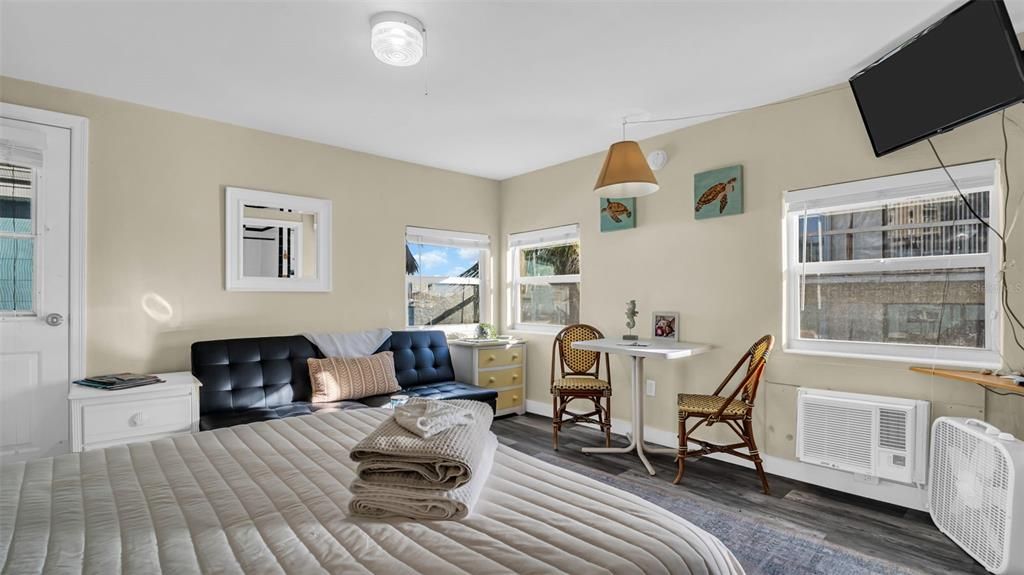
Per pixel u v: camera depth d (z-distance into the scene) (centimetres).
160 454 161
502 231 522
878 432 265
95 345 301
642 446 344
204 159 343
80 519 114
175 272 330
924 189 267
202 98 309
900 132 249
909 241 276
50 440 286
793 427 308
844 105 291
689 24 226
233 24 225
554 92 301
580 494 131
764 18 221
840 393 285
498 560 96
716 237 350
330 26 226
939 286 267
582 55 255
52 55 254
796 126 310
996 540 198
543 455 357
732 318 340
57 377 288
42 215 286
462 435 133
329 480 140
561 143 402
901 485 267
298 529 110
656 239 385
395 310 440
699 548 108
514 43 242
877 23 226
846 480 286
